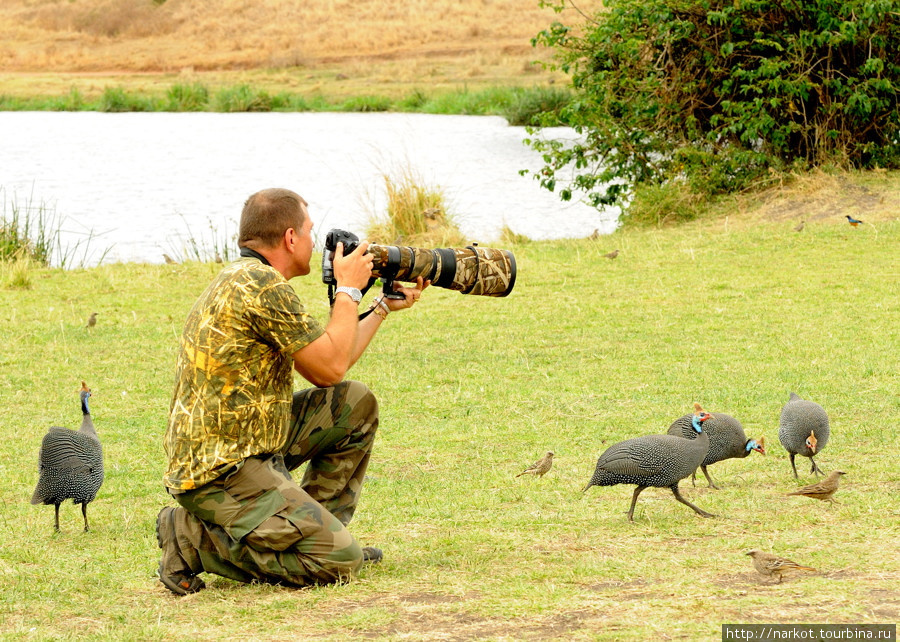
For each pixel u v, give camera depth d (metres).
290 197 6.12
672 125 22.72
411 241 20.78
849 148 22.42
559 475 8.80
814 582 5.60
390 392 11.73
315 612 5.57
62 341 14.19
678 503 7.88
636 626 5.01
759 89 21.00
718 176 21.70
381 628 5.24
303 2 85.31
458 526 7.48
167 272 18.36
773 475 8.66
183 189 31.00
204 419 5.83
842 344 12.70
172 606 5.89
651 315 14.72
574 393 11.38
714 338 13.36
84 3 89.62
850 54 21.89
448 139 42.38
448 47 74.31
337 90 62.59
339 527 6.04
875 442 9.23
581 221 25.22
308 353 5.86
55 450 7.65
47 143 43.41
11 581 6.55
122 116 56.00
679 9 21.48
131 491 8.88
